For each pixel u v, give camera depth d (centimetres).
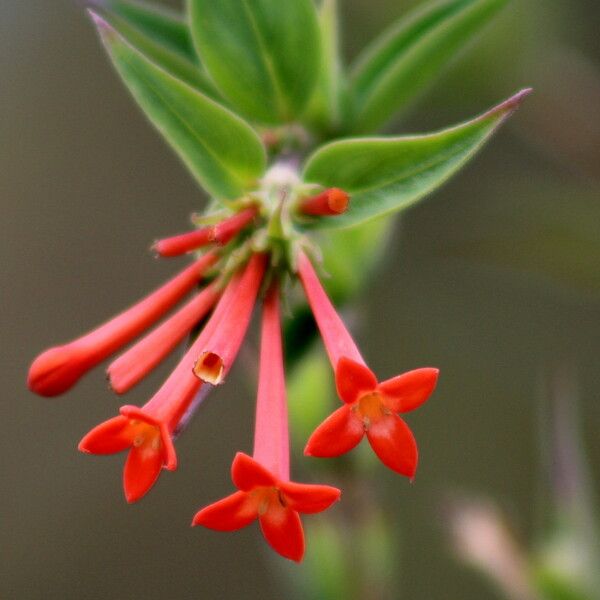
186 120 37
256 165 37
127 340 37
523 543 41
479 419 56
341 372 35
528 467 55
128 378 37
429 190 36
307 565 40
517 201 42
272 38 38
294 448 40
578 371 51
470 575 56
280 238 37
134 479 36
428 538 56
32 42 58
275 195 37
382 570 40
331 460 40
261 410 36
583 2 44
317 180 37
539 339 51
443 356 53
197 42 38
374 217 37
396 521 56
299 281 37
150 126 59
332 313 36
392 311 51
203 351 36
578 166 42
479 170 48
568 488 40
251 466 35
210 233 36
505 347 51
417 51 38
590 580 40
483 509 41
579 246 41
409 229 49
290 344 38
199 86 38
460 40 38
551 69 42
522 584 40
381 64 38
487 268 44
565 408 40
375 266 39
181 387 36
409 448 35
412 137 36
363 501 40
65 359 37
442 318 50
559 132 42
